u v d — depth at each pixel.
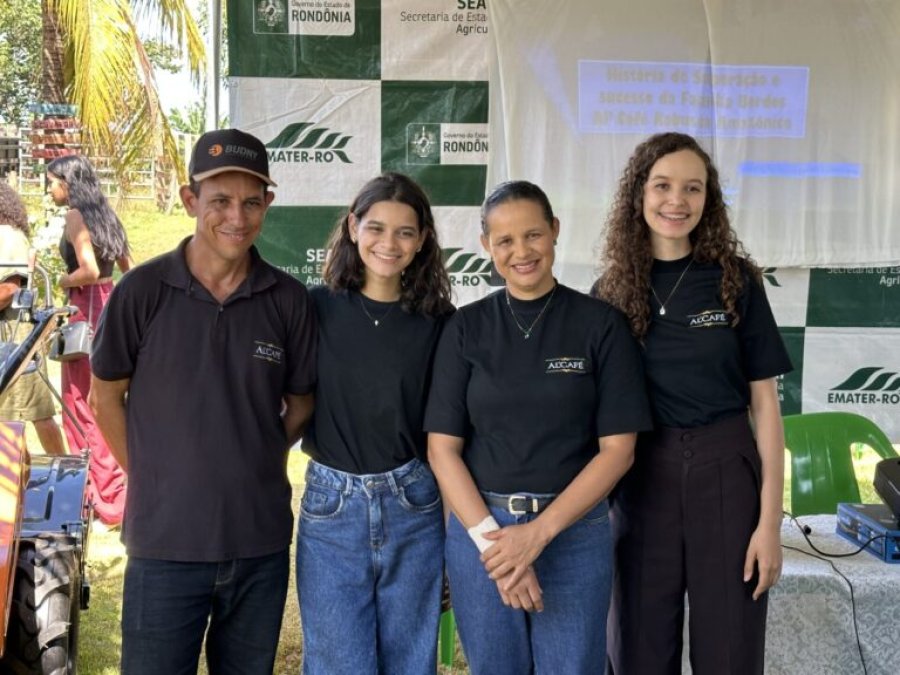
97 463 4.64
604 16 4.12
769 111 4.17
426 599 2.37
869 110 4.18
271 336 2.22
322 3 4.10
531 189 2.28
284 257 4.21
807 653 2.68
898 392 4.34
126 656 2.18
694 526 2.33
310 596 2.33
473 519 2.21
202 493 2.13
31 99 18.25
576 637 2.25
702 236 2.37
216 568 2.17
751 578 2.33
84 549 3.03
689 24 4.13
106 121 6.99
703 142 4.19
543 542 2.15
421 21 4.12
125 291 2.14
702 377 2.32
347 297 2.35
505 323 2.29
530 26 4.11
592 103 4.15
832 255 4.23
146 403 2.15
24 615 2.43
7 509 2.19
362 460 2.32
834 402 4.38
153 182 13.27
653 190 2.33
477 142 4.20
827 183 4.21
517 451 2.23
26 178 11.62
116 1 6.96
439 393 2.29
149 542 2.14
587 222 4.20
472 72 4.16
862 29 4.14
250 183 2.16
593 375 2.27
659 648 2.41
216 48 4.10
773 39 4.14
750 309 2.36
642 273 2.37
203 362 2.14
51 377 7.77
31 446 5.75
